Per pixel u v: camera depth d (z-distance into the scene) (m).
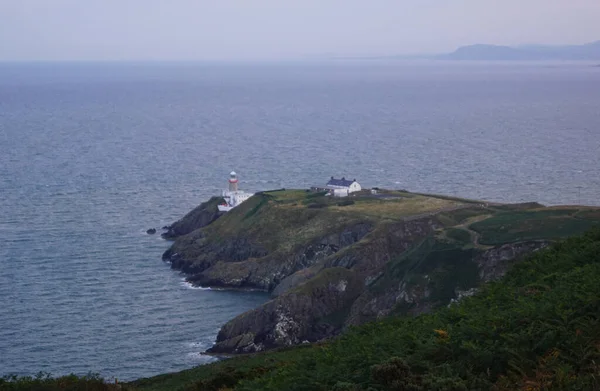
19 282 108.00
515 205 123.75
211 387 44.59
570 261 53.03
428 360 35.12
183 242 127.69
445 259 94.81
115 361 82.44
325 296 99.00
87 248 126.75
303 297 96.69
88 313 97.00
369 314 93.69
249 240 124.19
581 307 37.16
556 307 37.22
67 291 105.06
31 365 80.50
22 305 98.75
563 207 113.75
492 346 34.09
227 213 137.00
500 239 98.31
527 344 34.09
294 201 136.62
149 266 119.38
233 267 114.19
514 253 92.06
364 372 34.59
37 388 41.91
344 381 34.31
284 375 38.47
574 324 35.31
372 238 112.25
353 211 127.38
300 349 61.34
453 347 35.59
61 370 79.31
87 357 83.19
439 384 31.36
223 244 125.44
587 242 58.28
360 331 50.22
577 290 40.12
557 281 47.03
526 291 47.22
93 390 42.78
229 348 88.31
